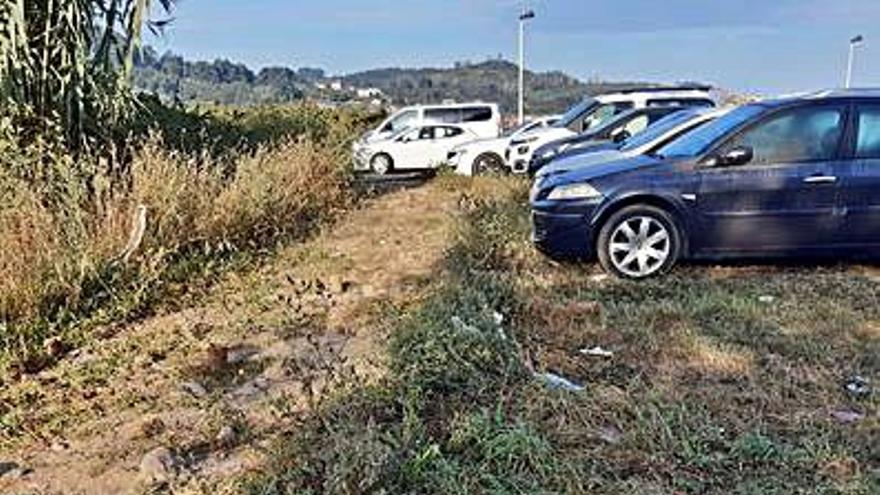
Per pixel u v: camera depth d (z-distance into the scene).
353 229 10.78
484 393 4.69
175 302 7.11
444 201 13.41
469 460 3.93
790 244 7.75
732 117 8.05
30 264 6.51
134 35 9.34
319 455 3.81
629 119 13.26
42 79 9.03
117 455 4.20
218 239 8.77
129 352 5.85
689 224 7.80
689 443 4.11
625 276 7.85
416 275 7.92
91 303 6.72
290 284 7.62
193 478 3.86
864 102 7.68
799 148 7.70
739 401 4.75
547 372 5.17
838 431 4.35
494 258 8.39
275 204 10.18
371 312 6.51
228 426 4.39
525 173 15.62
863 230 7.67
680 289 7.36
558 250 8.07
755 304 6.64
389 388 4.59
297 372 5.08
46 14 9.01
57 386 5.22
